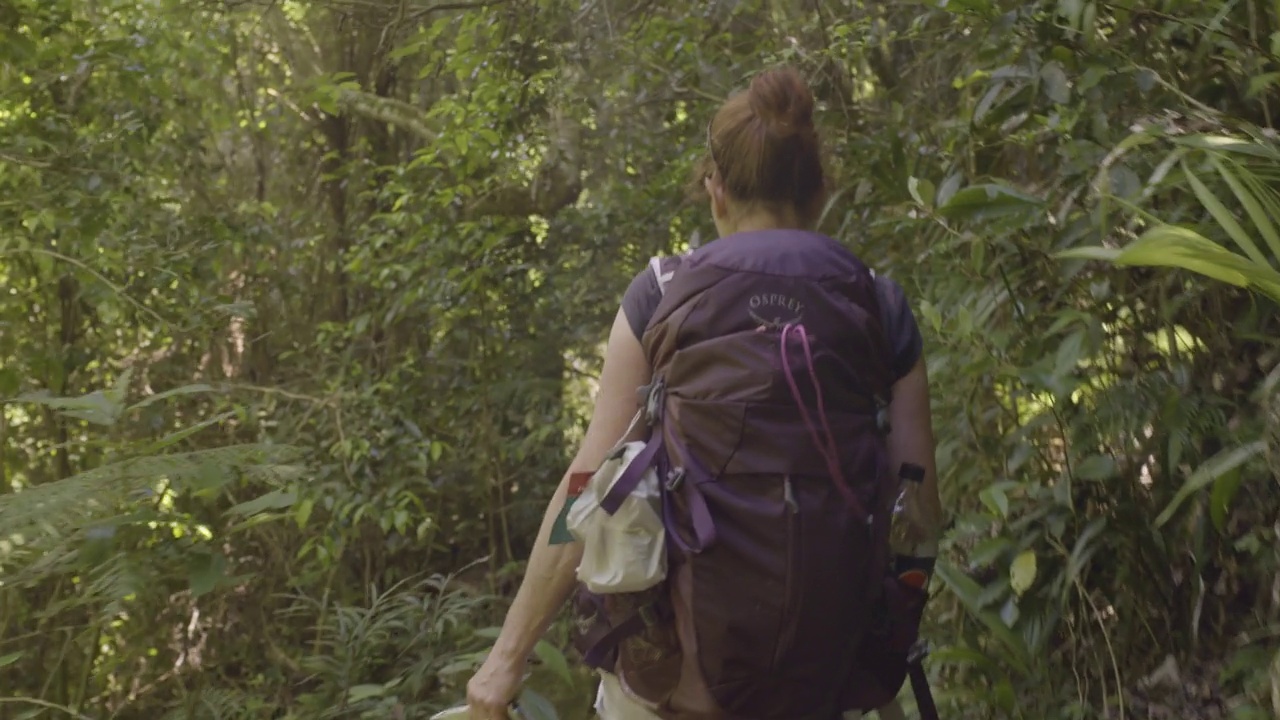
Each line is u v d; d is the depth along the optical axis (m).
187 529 2.41
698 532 1.25
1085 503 2.25
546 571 1.46
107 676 4.14
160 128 4.85
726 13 4.34
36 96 4.27
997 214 2.06
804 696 1.28
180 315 4.41
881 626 1.35
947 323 2.39
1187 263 1.51
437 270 5.09
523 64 4.82
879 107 3.85
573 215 5.35
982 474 2.34
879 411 1.38
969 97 2.95
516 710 1.66
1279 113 2.29
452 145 4.82
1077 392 2.24
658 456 1.31
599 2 4.70
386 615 3.55
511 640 1.51
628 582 1.28
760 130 1.45
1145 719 2.18
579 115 5.01
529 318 5.53
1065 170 2.24
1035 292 2.36
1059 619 2.25
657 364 1.36
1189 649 2.25
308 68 6.66
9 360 4.67
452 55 5.00
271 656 4.63
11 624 3.51
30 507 2.02
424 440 4.75
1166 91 2.34
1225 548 2.24
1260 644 2.12
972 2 2.35
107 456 3.71
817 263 1.37
